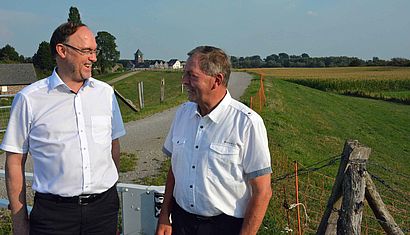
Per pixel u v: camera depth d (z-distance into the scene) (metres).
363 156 3.84
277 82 38.75
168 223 2.70
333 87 51.19
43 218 2.64
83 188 2.65
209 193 2.45
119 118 2.96
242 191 2.48
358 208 3.77
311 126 18.16
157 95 29.95
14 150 2.64
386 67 93.50
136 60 133.62
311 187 7.91
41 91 2.64
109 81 56.53
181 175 2.54
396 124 25.73
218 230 2.48
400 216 7.57
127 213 2.93
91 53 2.65
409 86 50.56
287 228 5.70
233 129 2.42
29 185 6.16
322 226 3.97
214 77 2.39
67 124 2.64
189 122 2.59
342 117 24.86
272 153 10.12
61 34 2.58
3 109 12.39
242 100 19.55
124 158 8.70
